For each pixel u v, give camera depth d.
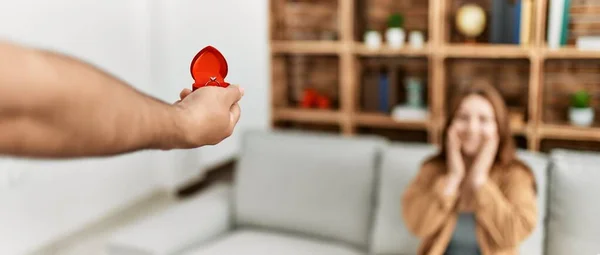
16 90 0.24
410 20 4.03
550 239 2.14
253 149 2.67
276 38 4.13
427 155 2.32
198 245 2.46
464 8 3.68
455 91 3.99
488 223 2.04
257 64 5.16
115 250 2.32
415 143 4.18
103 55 3.86
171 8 4.17
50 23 3.44
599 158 2.17
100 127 0.27
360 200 2.43
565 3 3.41
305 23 4.28
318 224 2.48
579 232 2.07
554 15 3.44
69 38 3.58
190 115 0.34
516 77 3.84
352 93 3.98
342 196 2.46
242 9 4.92
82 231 3.78
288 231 2.56
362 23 4.09
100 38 3.83
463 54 3.66
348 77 3.96
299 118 4.13
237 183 2.67
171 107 0.34
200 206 2.62
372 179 2.45
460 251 2.10
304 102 4.21
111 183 4.01
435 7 3.68
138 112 0.30
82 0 3.67
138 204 4.27
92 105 0.27
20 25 3.24
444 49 3.70
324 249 2.41
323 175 2.50
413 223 2.18
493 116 2.07
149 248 2.26
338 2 4.18
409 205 2.21
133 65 4.14
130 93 0.30
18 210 3.31
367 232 2.41
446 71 3.92
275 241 2.49
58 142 0.26
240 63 4.92
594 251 2.04
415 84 3.95
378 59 4.13
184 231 2.40
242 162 2.68
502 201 2.03
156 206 4.27
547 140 3.82
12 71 0.24
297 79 4.38
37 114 0.25
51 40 3.45
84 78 0.27
